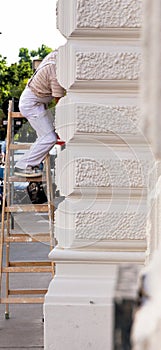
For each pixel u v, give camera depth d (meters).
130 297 1.61
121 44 4.77
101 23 4.71
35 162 5.77
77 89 4.82
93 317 4.66
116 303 1.61
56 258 4.77
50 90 5.76
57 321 4.68
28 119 5.80
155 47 1.91
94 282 4.73
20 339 5.47
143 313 1.58
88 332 4.68
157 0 1.92
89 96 4.83
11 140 6.05
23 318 6.16
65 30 4.80
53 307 4.67
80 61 4.75
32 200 5.78
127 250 4.82
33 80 5.77
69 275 4.79
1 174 16.08
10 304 6.72
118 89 4.79
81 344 4.69
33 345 5.31
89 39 4.79
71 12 4.75
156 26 1.92
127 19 4.70
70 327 4.69
